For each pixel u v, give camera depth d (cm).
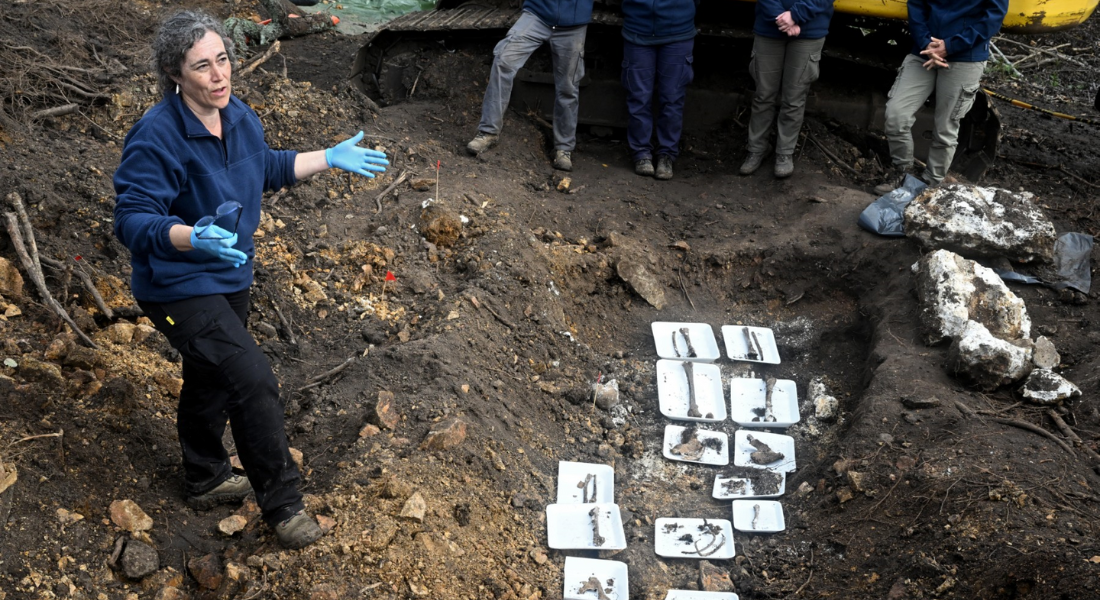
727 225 622
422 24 718
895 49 694
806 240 588
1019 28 632
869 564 367
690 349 524
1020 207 545
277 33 904
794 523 406
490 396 438
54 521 313
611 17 679
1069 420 427
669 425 472
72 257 445
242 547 338
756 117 671
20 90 532
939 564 348
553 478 421
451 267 532
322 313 483
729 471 446
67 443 342
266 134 604
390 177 607
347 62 846
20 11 616
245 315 323
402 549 336
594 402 476
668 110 676
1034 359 470
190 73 274
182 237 266
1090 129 857
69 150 511
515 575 351
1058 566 330
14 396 341
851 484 402
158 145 277
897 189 600
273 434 305
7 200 437
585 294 558
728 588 371
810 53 626
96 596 300
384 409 400
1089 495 371
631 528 403
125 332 418
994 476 382
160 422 377
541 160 696
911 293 523
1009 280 541
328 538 330
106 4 693
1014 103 793
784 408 488
